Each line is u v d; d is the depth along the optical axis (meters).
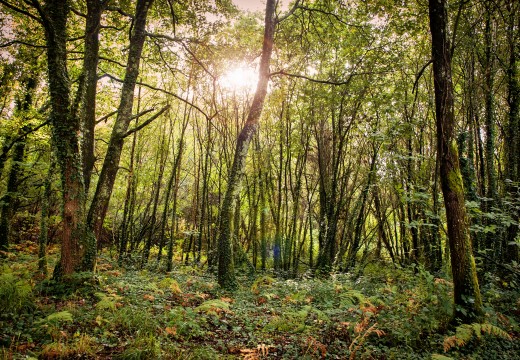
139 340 5.30
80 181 8.03
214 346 5.86
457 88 14.20
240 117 19.05
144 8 10.30
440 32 6.29
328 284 10.66
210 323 7.00
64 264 7.75
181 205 24.00
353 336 6.16
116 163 9.26
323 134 18.34
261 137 20.62
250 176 19.30
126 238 19.41
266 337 6.38
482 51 11.20
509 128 11.60
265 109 17.27
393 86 14.38
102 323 6.02
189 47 14.04
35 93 16.02
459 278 6.20
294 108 17.20
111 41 15.17
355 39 13.41
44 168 14.77
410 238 16.34
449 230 6.35
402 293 8.57
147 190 21.81
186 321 6.62
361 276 12.45
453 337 5.20
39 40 13.09
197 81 16.73
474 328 5.40
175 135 22.70
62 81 7.77
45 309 6.20
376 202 16.66
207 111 18.09
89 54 9.58
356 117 15.06
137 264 16.61
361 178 17.75
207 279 12.45
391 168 12.41
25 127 14.34
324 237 16.56
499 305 7.68
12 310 5.85
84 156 9.40
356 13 11.93
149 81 18.03
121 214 23.75
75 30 13.98
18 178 17.83
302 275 14.73
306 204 22.11
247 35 15.31
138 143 19.05
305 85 15.85
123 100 9.64
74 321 5.94
